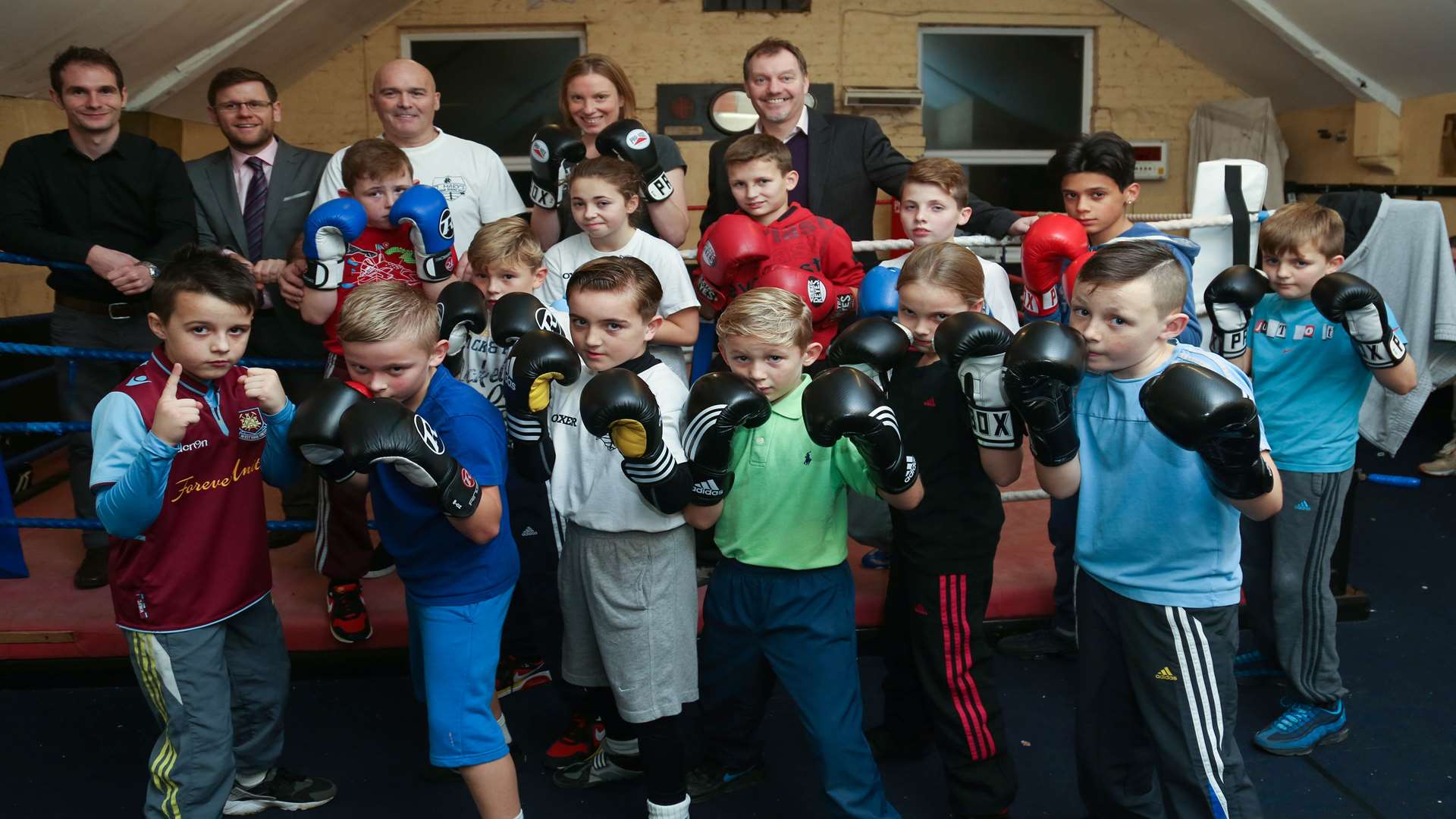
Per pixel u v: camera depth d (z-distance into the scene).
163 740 2.30
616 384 2.00
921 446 2.31
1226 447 1.78
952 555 2.30
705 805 2.56
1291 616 2.76
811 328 2.25
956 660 2.33
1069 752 2.73
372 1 6.54
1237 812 2.03
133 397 2.17
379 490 2.17
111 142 3.37
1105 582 2.11
